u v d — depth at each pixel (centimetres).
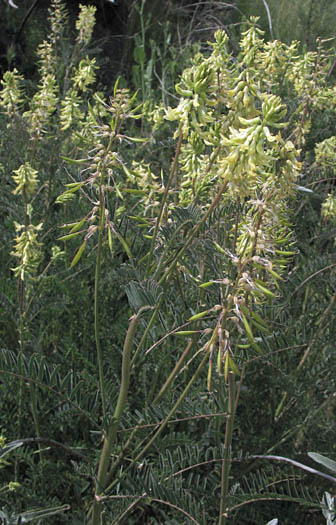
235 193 129
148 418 183
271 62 303
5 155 342
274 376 254
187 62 565
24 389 228
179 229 159
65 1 730
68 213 309
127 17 782
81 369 274
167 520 203
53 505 217
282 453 262
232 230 181
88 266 278
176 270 193
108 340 288
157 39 732
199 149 152
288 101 338
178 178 262
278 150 129
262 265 136
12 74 308
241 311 130
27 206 220
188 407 187
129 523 232
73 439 271
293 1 640
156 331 211
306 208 349
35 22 705
